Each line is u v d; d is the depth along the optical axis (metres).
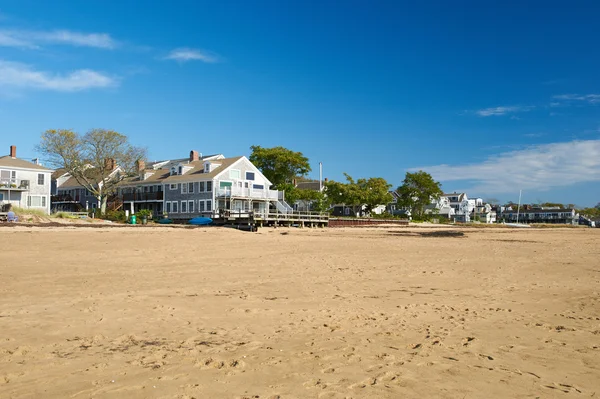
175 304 11.26
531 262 22.59
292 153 76.94
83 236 28.45
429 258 23.75
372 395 5.80
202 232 37.06
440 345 8.17
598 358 7.59
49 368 6.58
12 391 5.71
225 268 18.27
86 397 5.56
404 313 10.80
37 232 29.20
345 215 100.81
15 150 65.12
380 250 27.84
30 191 62.66
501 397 5.84
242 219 48.34
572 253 28.39
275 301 11.95
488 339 8.66
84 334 8.41
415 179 94.75
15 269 16.16
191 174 66.94
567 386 6.28
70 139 64.06
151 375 6.36
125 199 74.56
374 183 88.50
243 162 66.81
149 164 85.19
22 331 8.48
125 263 18.88
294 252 25.42
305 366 6.88
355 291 13.68
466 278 16.81
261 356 7.32
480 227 90.12
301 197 78.25
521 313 11.01
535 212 166.25
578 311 11.30
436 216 105.00
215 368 6.72
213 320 9.75
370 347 7.96
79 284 13.75
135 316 9.91
